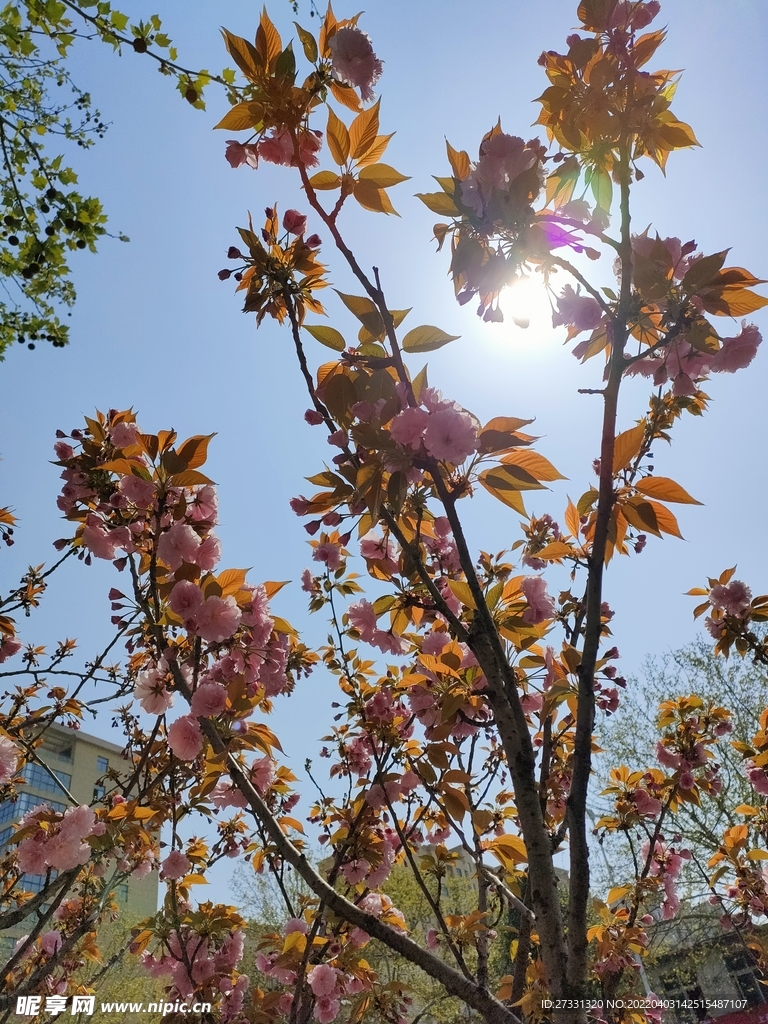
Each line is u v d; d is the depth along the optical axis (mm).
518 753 465
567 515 735
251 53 647
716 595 1197
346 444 583
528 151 566
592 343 616
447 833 1159
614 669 1078
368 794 958
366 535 753
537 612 729
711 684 3490
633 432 556
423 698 752
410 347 604
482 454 575
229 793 953
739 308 536
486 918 941
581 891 418
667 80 600
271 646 824
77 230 1368
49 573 976
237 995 984
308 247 687
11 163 1424
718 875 1416
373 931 504
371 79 637
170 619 799
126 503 848
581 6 589
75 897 1328
